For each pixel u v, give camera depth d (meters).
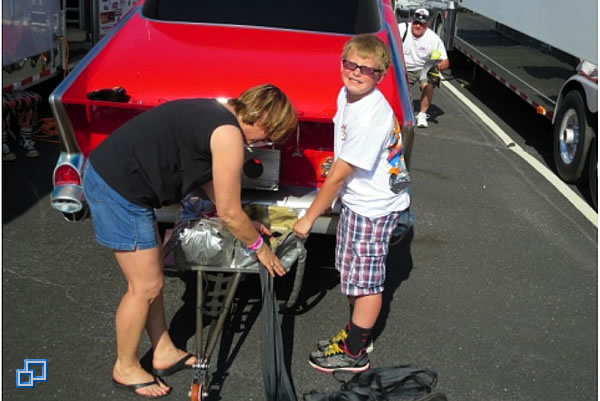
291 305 3.37
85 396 3.01
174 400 3.03
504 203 5.56
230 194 2.62
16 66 5.42
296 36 4.28
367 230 3.04
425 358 3.47
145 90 3.48
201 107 2.65
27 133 5.53
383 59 2.77
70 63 6.76
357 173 2.97
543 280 4.37
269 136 2.73
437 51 7.24
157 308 3.09
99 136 3.59
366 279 3.10
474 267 4.45
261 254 2.88
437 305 3.97
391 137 2.93
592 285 4.35
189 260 3.14
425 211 5.23
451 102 8.85
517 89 7.48
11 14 5.24
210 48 3.93
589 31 5.70
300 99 3.51
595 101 5.48
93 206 2.72
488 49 8.68
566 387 3.35
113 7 7.41
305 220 3.00
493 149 6.98
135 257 2.77
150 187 2.70
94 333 3.45
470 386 3.29
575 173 5.95
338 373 3.28
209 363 3.15
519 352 3.59
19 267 3.97
